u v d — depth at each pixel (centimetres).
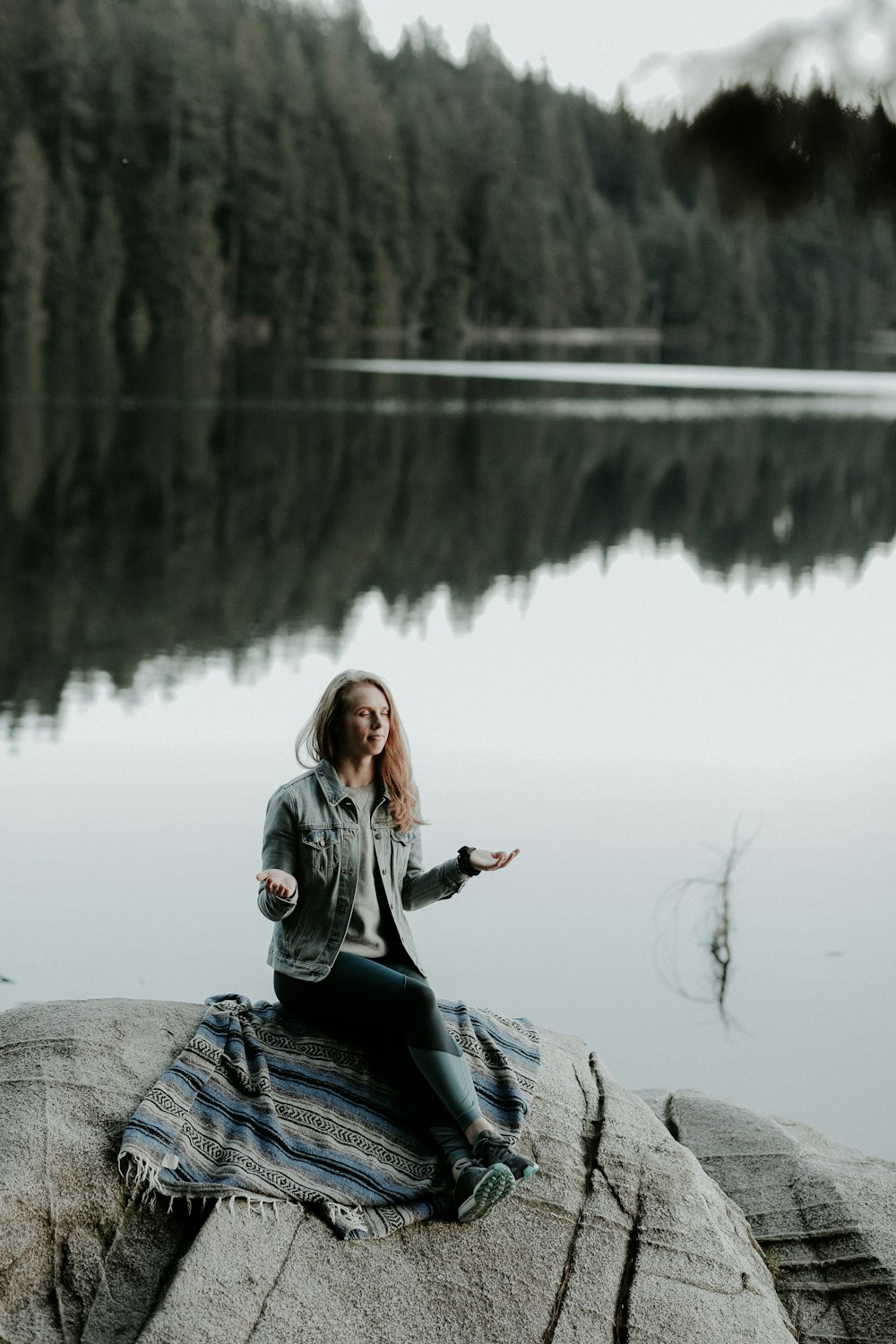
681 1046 602
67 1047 369
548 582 1898
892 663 1408
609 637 1522
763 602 1772
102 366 5947
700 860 830
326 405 4628
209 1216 324
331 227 8350
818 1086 570
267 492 2720
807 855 846
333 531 2303
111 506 2455
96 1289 311
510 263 8912
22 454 3055
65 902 724
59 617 1530
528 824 894
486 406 4831
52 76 7262
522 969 675
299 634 1490
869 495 2991
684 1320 320
